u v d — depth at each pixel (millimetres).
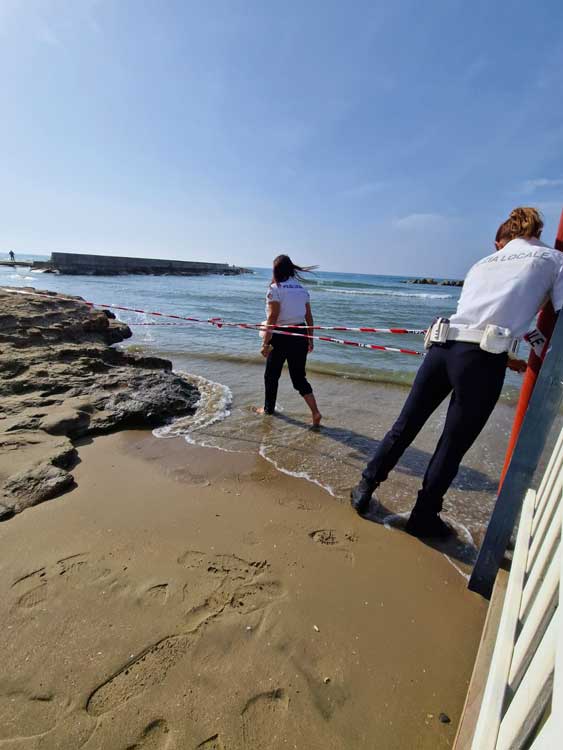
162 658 1481
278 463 3213
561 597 646
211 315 13562
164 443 3500
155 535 2191
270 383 4215
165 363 5867
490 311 1970
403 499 2799
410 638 1660
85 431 3555
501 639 1159
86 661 1450
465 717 1189
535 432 1700
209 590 1824
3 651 1473
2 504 2342
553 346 1612
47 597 1725
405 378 6148
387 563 2119
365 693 1419
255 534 2273
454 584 1996
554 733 498
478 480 3166
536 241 2016
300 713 1334
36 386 4211
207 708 1322
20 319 6539
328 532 2352
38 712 1277
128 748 1196
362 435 3873
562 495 1134
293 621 1696
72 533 2164
